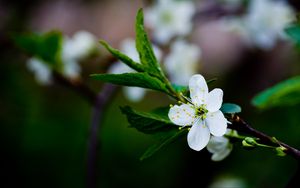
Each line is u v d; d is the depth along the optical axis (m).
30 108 0.76
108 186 0.74
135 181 0.75
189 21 0.59
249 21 0.59
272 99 0.39
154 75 0.31
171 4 0.59
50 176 0.75
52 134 0.77
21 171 0.74
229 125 0.29
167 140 0.30
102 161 0.76
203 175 0.73
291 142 0.65
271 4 0.58
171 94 0.30
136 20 0.31
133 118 0.30
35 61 0.56
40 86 0.80
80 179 0.75
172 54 0.54
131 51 0.53
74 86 0.54
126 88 0.54
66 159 0.76
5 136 0.74
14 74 0.73
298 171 0.30
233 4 0.60
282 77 0.80
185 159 0.75
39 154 0.75
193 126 0.29
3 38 0.70
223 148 0.31
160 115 0.31
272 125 0.68
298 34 0.42
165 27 0.60
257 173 0.70
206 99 0.30
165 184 0.74
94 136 0.47
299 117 0.54
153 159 0.76
